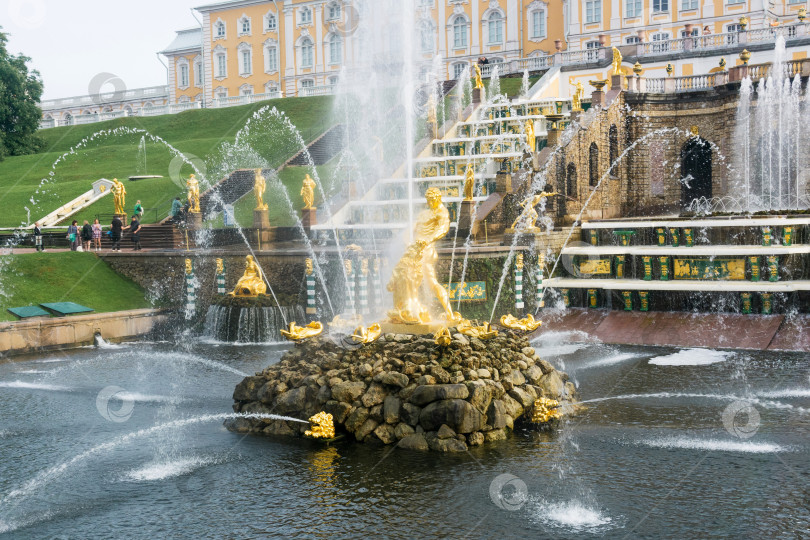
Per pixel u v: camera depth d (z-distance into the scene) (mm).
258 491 13992
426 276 18438
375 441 16156
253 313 30875
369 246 33438
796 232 30203
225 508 13336
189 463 15594
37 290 34000
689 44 57062
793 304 28188
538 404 17297
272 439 16906
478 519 12516
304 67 96312
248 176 50750
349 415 16500
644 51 58625
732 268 29844
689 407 18844
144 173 59625
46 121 88688
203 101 105312
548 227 33750
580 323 29859
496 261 30406
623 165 46969
